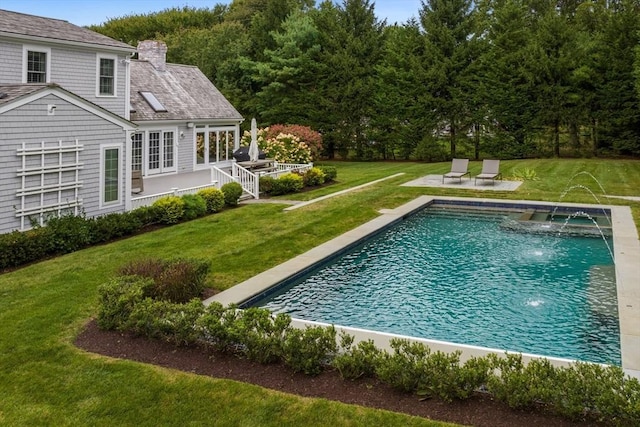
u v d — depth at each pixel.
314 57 36.91
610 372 5.36
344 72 35.38
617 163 27.69
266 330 6.61
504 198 19.11
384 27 36.94
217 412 5.45
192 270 8.80
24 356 6.68
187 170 26.05
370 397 5.67
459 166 24.12
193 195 16.78
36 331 7.46
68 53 18.09
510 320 8.79
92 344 7.03
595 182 21.89
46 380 6.08
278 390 5.86
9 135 12.32
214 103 28.33
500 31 32.47
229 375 6.20
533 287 10.47
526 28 32.69
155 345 6.96
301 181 21.80
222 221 15.98
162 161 24.50
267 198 20.47
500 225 16.17
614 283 10.59
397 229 15.80
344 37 35.97
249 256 11.89
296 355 6.22
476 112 32.59
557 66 29.84
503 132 32.25
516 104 31.27
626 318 7.96
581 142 32.41
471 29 33.06
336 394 5.75
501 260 12.45
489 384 5.47
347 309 9.38
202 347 6.85
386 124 34.97
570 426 5.03
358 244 13.67
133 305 7.39
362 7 36.25
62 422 5.28
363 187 22.45
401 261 12.47
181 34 49.41
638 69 25.34
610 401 4.95
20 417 5.35
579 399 5.11
